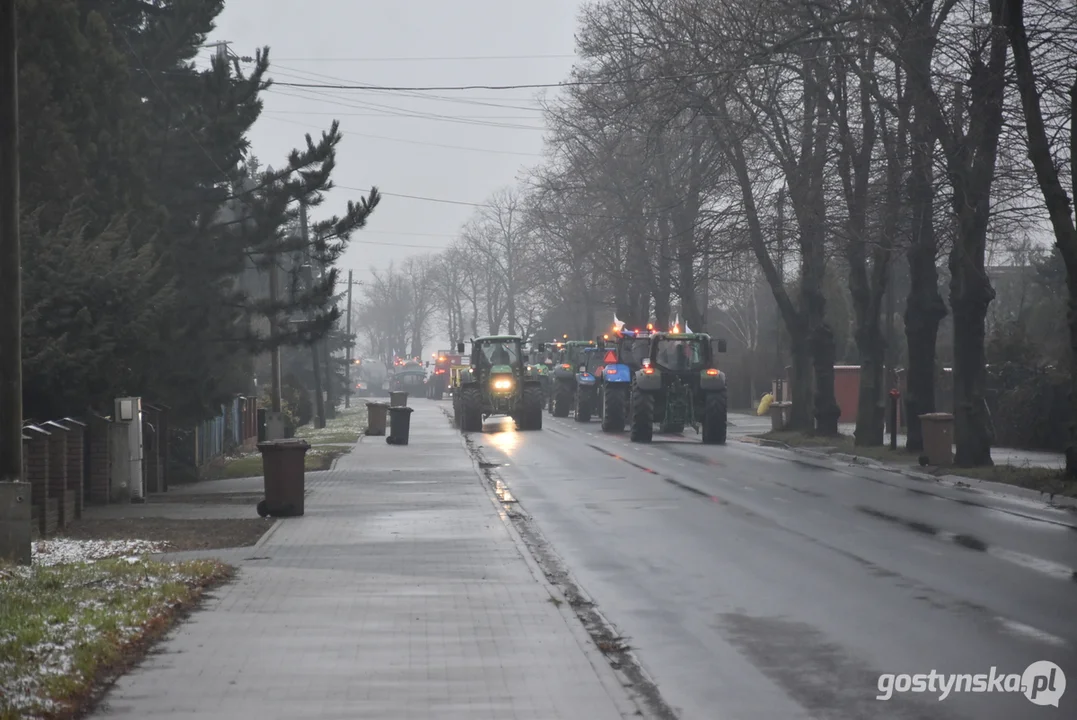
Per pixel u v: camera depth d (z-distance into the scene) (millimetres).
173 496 46156
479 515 37000
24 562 26906
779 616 21984
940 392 90812
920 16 52625
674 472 54125
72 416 41438
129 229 45844
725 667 18141
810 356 79562
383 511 38250
